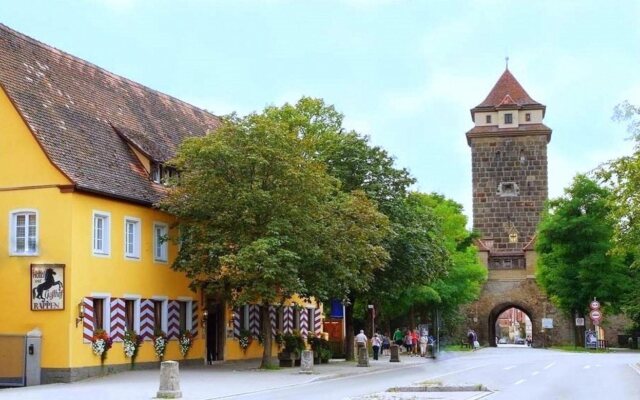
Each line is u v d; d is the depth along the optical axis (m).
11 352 35.31
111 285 37.81
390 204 50.72
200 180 38.84
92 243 36.78
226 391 29.06
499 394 28.08
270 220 38.94
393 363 51.41
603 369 42.75
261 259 37.12
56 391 29.22
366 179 51.38
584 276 77.88
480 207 99.56
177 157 41.56
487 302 97.50
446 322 84.62
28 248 36.06
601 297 77.75
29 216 36.19
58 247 35.56
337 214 41.81
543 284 83.25
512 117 100.12
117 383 32.72
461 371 42.34
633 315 78.69
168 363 26.67
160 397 26.48
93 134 39.97
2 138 36.62
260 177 39.03
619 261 77.62
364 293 52.06
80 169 36.97
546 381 34.31
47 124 37.28
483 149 100.06
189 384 32.06
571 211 79.31
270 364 41.53
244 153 38.75
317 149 50.78
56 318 35.22
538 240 81.31
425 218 54.12
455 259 77.19
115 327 37.91
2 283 36.09
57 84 40.09
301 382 33.66
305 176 39.25
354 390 29.98
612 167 37.88
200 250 39.16
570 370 42.03
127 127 43.12
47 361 35.06
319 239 40.03
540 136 99.31
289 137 39.62
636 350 81.06
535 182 98.88
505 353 72.94
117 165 40.00
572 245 79.00
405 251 50.91
